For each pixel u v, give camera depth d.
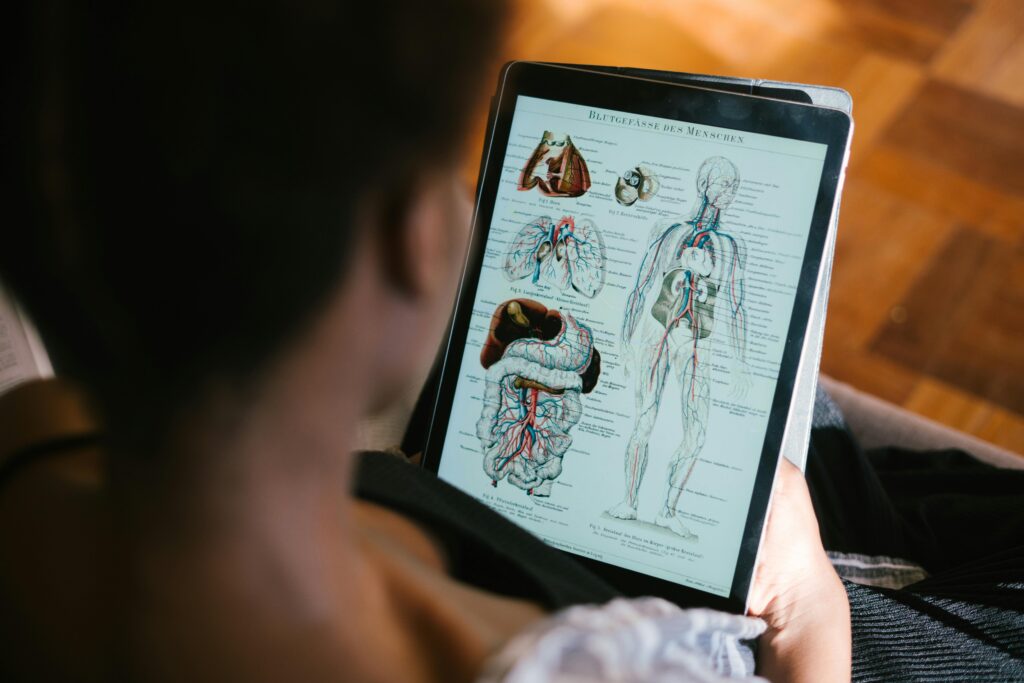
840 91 0.61
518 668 0.22
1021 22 1.64
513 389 0.57
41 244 0.19
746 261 0.54
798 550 0.60
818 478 0.78
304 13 0.17
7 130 0.18
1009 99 1.55
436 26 0.19
